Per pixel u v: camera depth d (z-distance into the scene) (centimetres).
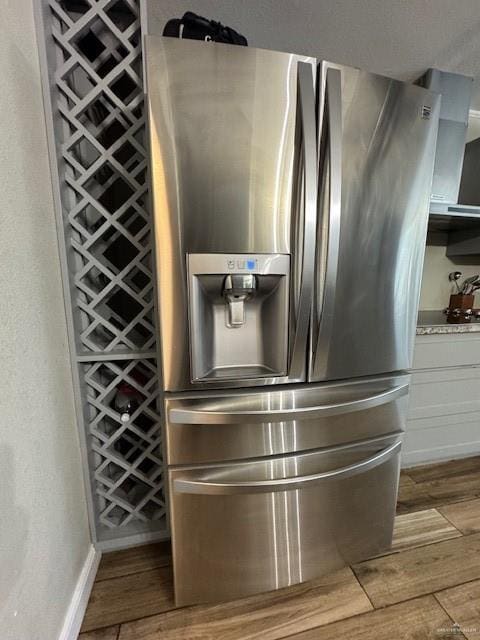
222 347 97
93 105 112
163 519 135
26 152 80
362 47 142
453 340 168
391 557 126
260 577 106
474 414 181
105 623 100
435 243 221
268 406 95
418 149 99
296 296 91
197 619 102
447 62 156
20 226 76
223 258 84
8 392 68
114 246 126
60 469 95
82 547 111
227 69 77
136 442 132
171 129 76
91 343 114
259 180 83
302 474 102
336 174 86
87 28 97
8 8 72
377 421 112
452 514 149
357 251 97
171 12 119
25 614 71
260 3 116
